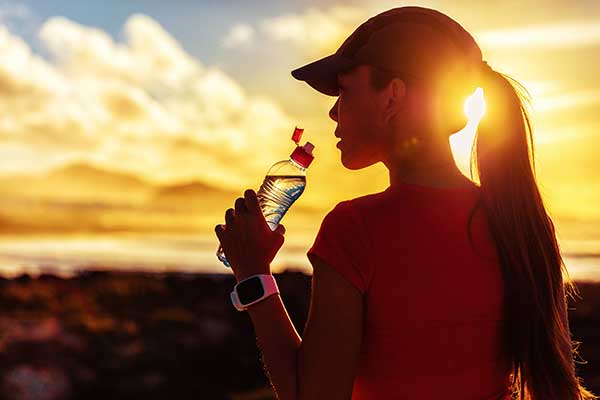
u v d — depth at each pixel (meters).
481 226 1.35
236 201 1.38
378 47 1.32
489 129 1.40
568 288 1.47
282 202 1.67
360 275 1.27
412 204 1.32
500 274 1.35
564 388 1.38
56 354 11.81
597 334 10.30
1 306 15.66
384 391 1.29
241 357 11.85
